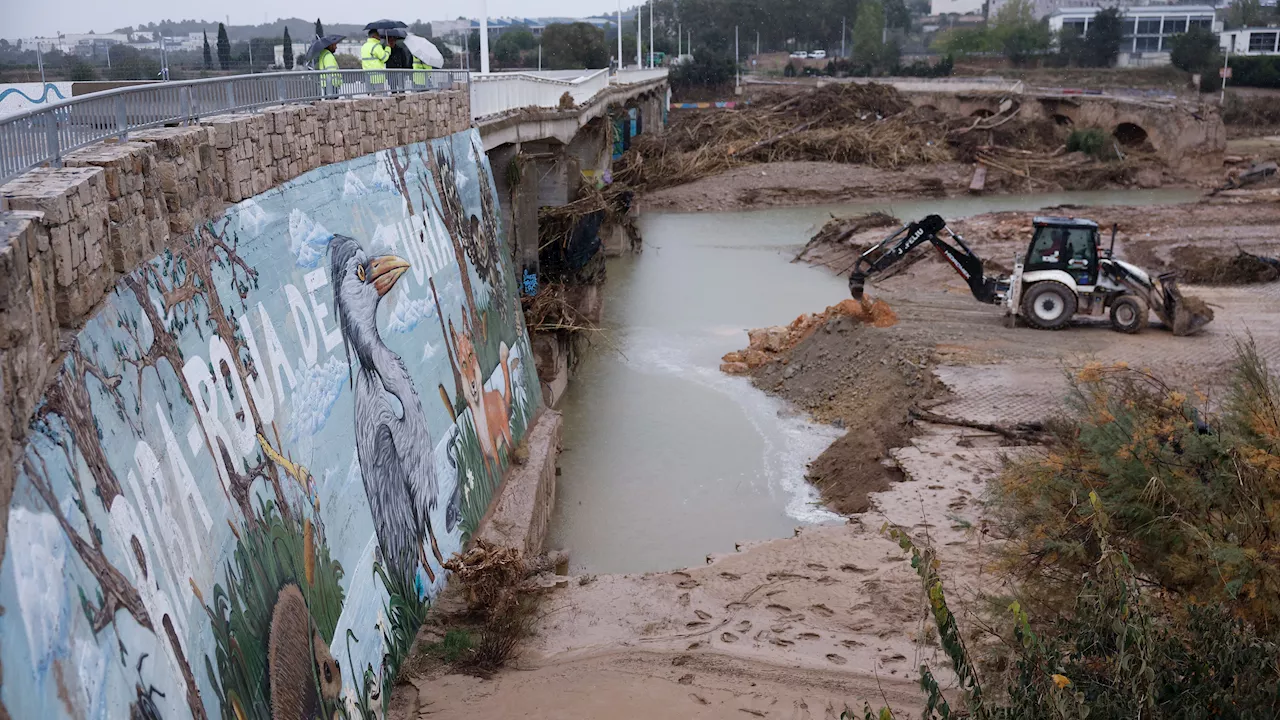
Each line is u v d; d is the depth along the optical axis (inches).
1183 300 1026.7
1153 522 418.9
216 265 413.4
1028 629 329.1
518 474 756.0
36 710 227.8
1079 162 2709.2
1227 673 314.7
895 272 1549.0
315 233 527.2
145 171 356.5
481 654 521.0
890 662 518.3
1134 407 476.4
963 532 645.3
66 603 250.4
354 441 512.4
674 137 2765.7
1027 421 808.3
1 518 229.9
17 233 249.6
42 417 262.4
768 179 2509.8
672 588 600.7
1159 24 5157.5
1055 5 5949.8
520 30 4264.3
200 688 313.0
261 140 478.6
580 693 493.4
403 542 544.1
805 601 580.4
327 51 693.9
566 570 692.7
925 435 807.1
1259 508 400.8
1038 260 1061.8
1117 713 298.8
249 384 414.6
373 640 478.6
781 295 1489.9
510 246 1119.0
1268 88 3969.0
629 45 4618.6
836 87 3166.8
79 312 296.5
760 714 476.7
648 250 1875.0
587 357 1189.1
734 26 6318.9
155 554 306.2
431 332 666.2
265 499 401.4
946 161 2699.3
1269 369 896.3
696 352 1210.0
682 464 880.3
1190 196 2504.9
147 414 326.6
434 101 794.2
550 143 1278.3
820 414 981.2
